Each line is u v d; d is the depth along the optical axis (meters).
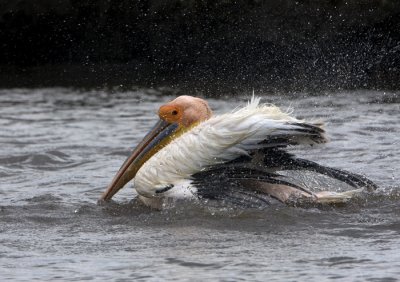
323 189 10.91
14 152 15.44
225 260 7.84
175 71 27.38
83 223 9.78
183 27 27.39
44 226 9.67
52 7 29.17
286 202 10.06
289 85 24.70
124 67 28.22
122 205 10.77
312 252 8.07
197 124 10.88
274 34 26.25
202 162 9.91
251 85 25.00
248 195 9.91
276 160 10.16
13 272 7.67
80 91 25.50
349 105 20.36
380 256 7.86
